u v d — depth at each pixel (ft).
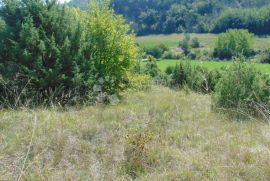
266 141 19.49
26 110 23.66
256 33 324.19
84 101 28.12
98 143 18.56
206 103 31.17
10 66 27.81
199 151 17.94
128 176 15.37
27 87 27.45
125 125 21.52
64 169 15.43
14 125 20.01
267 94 27.99
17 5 29.22
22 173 14.20
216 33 350.02
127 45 34.83
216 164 16.26
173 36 347.56
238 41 226.38
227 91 27.78
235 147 18.24
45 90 27.50
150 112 25.45
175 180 14.92
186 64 52.21
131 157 16.84
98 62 33.40
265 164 15.85
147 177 15.11
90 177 14.92
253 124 23.38
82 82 29.01
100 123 21.57
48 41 28.50
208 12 386.73
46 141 17.69
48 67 28.55
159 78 54.03
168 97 32.17
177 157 17.17
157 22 374.84
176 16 372.79
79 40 30.63
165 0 389.19
